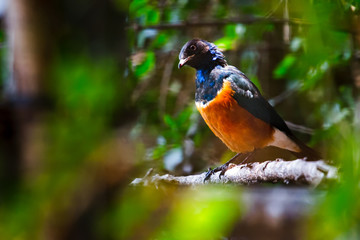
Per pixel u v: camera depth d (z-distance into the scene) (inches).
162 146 508.1
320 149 492.1
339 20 264.7
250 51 567.5
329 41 193.6
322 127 492.1
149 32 557.6
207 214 145.4
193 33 598.9
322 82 478.9
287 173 267.4
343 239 108.6
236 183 325.7
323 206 116.0
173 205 152.4
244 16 543.8
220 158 572.1
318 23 184.2
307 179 232.8
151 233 133.3
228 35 538.3
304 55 195.3
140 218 117.3
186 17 588.1
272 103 542.9
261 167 296.5
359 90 473.7
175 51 584.1
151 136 535.2
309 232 140.3
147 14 548.1
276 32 559.5
